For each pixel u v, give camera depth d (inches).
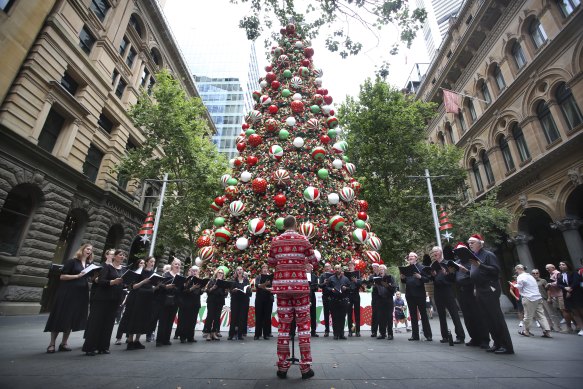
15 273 543.5
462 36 1002.1
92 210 753.0
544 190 703.7
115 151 856.9
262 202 466.9
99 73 780.6
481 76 954.7
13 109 556.4
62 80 697.6
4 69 548.7
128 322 241.4
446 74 1109.7
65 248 702.5
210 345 270.1
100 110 788.6
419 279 307.4
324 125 576.7
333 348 247.0
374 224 720.3
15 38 566.6
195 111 866.1
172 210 790.5
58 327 217.2
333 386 131.1
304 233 404.8
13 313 522.0
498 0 852.6
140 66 1008.2
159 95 811.4
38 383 130.5
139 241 975.6
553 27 691.4
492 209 717.3
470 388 125.0
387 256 762.8
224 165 920.3
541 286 411.5
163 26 1117.7
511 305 772.6
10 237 550.6
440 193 805.2
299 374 154.5
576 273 345.7
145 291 251.4
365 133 815.7
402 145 792.9
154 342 300.0
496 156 877.2
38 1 608.4
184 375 149.6
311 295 357.7
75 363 177.3
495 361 183.0
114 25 860.6
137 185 957.8
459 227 742.5
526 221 781.3
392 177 829.2
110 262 241.6
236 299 318.7
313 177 484.4
